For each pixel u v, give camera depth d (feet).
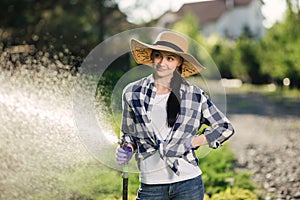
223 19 207.10
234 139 36.94
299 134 39.58
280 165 27.30
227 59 119.24
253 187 21.81
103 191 18.44
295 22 88.02
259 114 54.34
